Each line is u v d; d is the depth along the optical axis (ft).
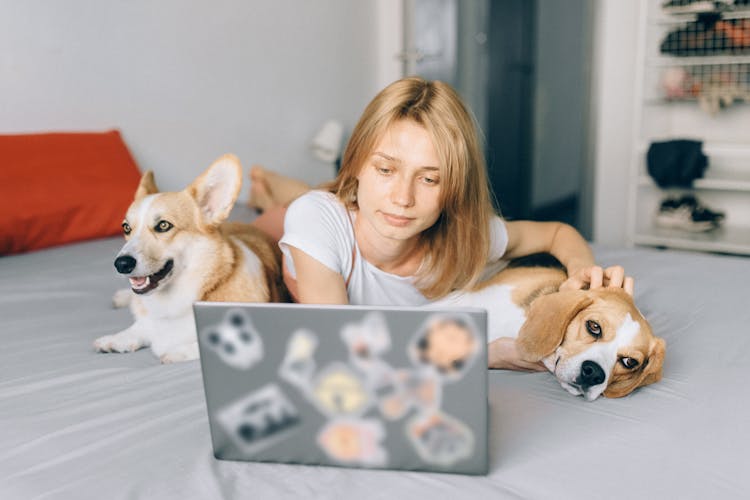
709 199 11.34
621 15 11.35
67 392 3.42
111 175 7.54
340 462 2.57
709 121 11.14
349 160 3.53
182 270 4.03
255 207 8.46
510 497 2.36
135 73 8.93
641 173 11.12
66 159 7.30
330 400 2.48
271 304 2.40
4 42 7.54
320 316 2.36
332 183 3.91
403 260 3.87
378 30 13.25
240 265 4.23
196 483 2.51
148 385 3.46
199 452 2.74
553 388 3.33
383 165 3.22
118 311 4.93
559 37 13.15
